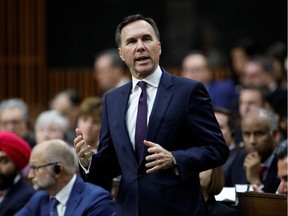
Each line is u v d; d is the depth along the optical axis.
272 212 7.95
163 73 7.34
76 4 18.58
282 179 8.52
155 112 7.16
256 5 17.42
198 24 17.59
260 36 17.44
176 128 7.13
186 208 7.11
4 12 19.22
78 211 8.72
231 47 17.50
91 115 11.11
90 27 18.50
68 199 8.84
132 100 7.35
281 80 14.32
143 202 7.12
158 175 7.13
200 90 7.21
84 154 7.28
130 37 7.21
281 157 8.55
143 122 7.20
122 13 18.17
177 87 7.23
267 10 17.39
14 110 12.98
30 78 19.11
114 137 7.29
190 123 7.12
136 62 7.21
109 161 7.42
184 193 7.14
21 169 10.09
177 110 7.14
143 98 7.26
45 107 18.94
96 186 8.95
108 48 18.42
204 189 8.15
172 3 17.72
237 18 17.50
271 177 9.02
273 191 8.95
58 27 18.83
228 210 8.05
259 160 9.37
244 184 9.28
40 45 18.98
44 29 18.94
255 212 8.02
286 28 17.33
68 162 8.94
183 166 6.91
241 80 15.21
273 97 11.48
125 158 7.21
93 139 11.10
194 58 14.56
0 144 9.98
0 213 9.85
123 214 7.20
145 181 7.13
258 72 14.02
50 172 8.88
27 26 19.05
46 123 12.03
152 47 7.22
